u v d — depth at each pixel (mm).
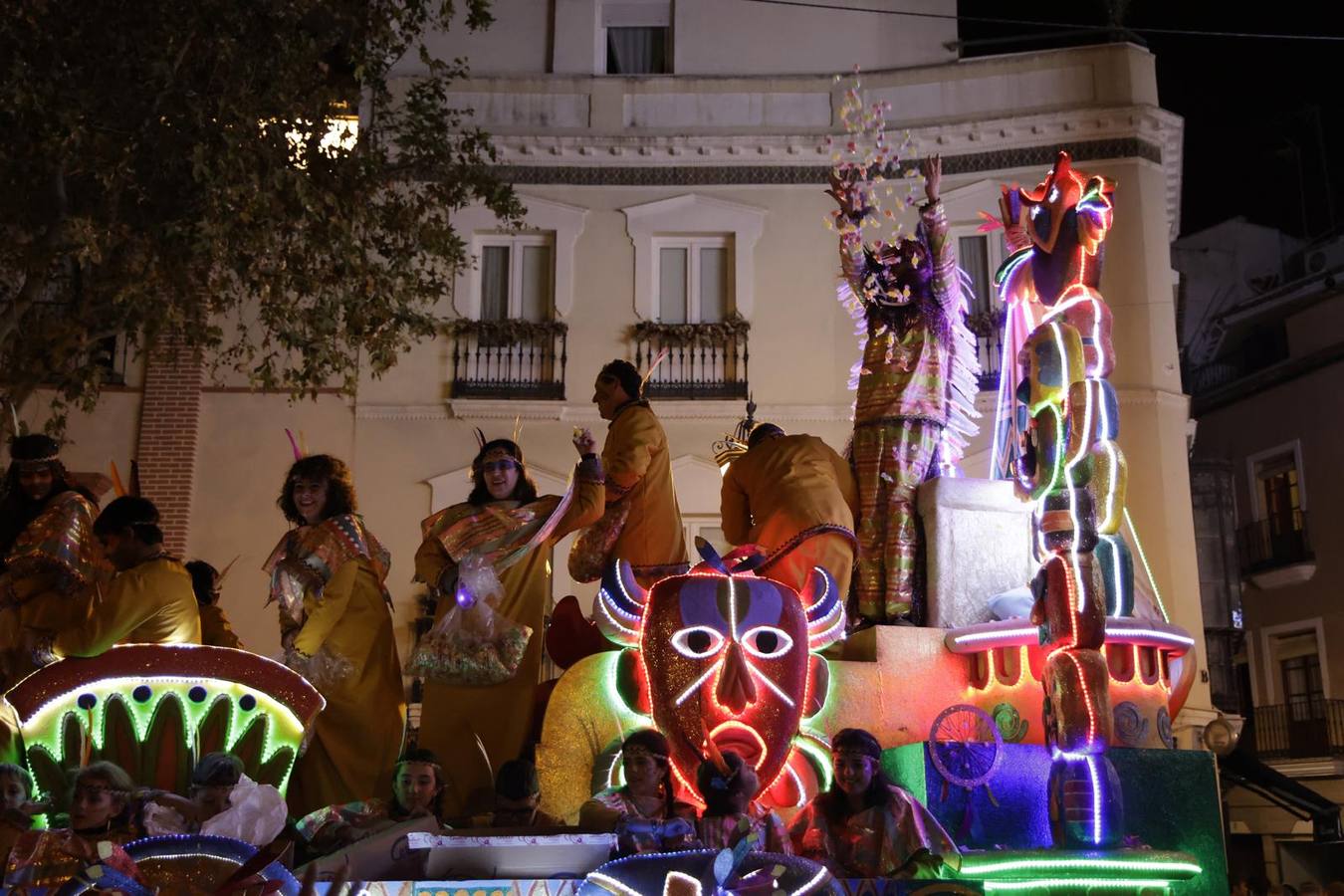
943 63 22422
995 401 20984
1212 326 31094
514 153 22281
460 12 22922
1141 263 21328
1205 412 31016
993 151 21953
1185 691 8359
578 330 21859
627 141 22234
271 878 5547
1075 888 7086
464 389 21516
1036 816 7473
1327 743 27062
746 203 22141
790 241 22062
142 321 14617
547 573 8414
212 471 20984
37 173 13633
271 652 20391
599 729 7676
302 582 7809
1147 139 21781
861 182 9547
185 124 13688
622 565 7793
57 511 8016
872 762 6852
